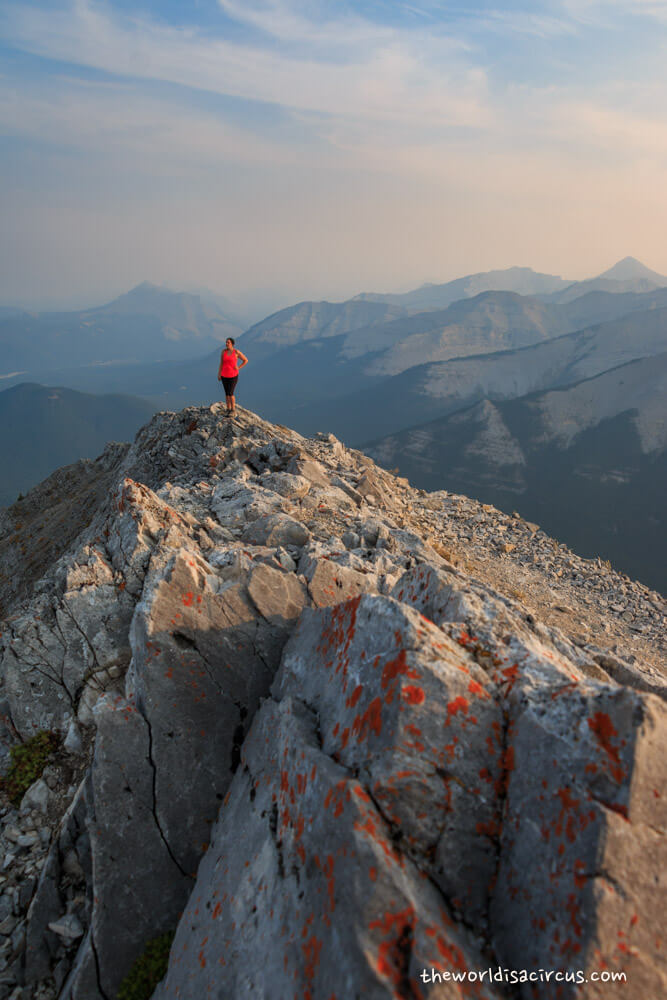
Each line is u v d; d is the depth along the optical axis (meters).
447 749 4.24
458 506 26.31
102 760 6.32
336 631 5.96
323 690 5.61
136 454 27.22
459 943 3.56
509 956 3.67
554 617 16.42
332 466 23.00
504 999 3.44
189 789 6.49
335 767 4.51
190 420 25.17
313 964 3.74
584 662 6.32
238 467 19.19
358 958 3.40
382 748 4.27
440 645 4.78
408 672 4.43
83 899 6.64
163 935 6.18
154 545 9.38
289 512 13.74
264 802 5.50
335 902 3.77
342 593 7.87
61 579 9.64
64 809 7.68
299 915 4.11
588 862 3.48
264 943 4.34
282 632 7.16
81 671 8.64
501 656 5.05
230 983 4.46
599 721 3.95
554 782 3.89
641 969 3.31
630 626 16.59
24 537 30.88
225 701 6.77
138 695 6.75
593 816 3.57
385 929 3.50
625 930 3.35
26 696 8.59
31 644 8.66
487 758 4.29
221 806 6.48
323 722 5.25
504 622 5.62
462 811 4.10
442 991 3.21
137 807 6.34
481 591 6.63
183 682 6.64
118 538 9.53
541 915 3.60
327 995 3.50
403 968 3.35
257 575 7.40
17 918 6.75
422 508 25.39
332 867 3.93
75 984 5.95
